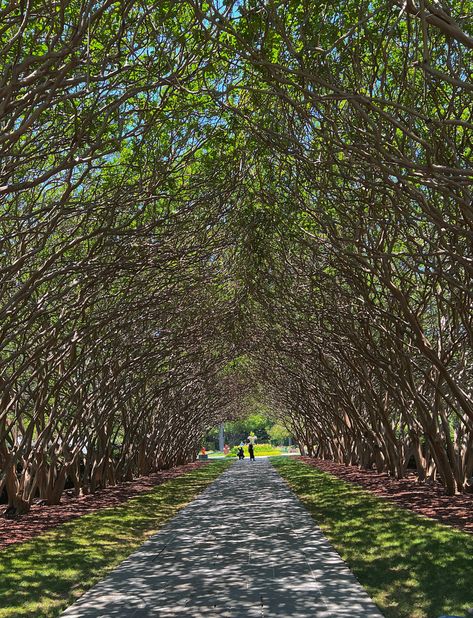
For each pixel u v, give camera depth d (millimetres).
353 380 27516
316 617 6176
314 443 49312
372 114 10586
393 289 13148
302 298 20656
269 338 28984
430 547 9359
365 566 8531
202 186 14406
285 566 8773
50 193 15422
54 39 7156
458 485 16531
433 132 9203
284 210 14953
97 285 15766
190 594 7320
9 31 9617
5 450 15672
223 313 25719
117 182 13297
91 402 22000
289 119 11250
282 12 8594
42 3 8766
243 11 8531
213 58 9828
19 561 9562
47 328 14250
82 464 24828
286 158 13336
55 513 16156
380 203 12117
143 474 33781
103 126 8961
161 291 19797
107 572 8750
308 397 37812
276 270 19594
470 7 9852
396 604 6562
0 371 14328
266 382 45188
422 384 19391
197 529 12758
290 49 8000
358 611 6363
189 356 30359
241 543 10852
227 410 62594
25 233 10609
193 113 11867
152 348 23547
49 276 11398
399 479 21953
